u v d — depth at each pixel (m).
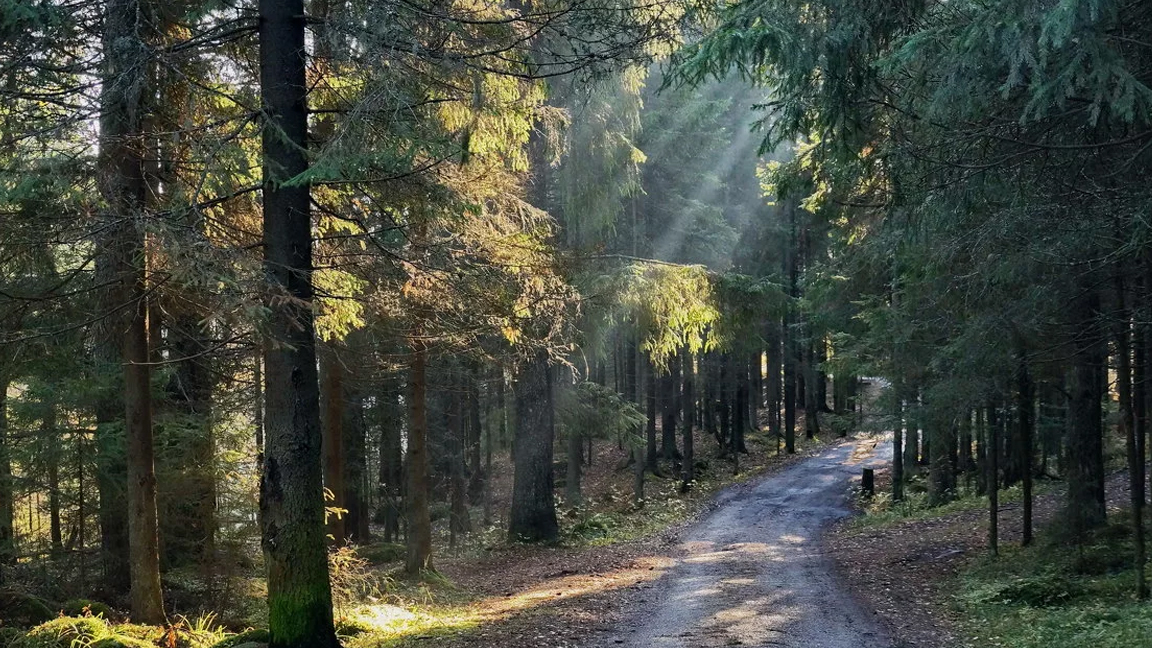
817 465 34.31
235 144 7.70
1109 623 9.13
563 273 13.76
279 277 7.83
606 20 8.52
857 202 12.08
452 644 9.49
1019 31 5.49
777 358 39.03
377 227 9.94
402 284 9.51
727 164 30.28
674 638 9.62
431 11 7.78
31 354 9.66
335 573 11.61
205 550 11.70
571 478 27.88
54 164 7.50
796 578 14.20
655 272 17.05
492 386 23.48
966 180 7.64
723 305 18.27
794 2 7.20
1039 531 15.77
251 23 8.59
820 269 21.53
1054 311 9.91
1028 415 14.73
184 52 8.21
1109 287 9.24
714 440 41.00
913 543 17.38
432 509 33.22
